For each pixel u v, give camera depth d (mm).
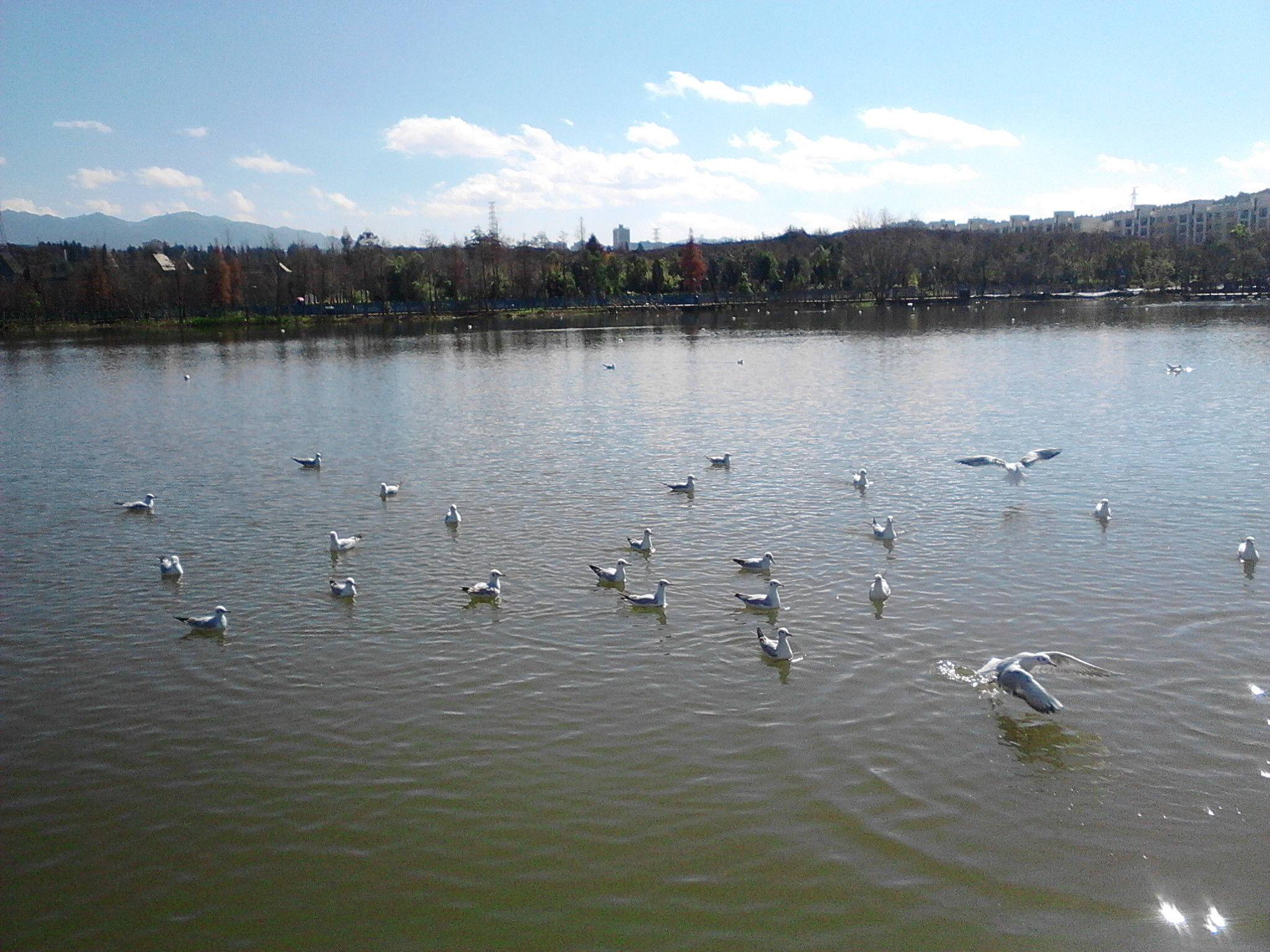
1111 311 164125
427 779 21812
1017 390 73000
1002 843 19188
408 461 53938
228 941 17266
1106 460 47719
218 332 167125
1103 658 26203
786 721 23734
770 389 79062
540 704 24969
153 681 26938
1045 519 38344
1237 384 71250
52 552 38375
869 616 29641
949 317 162250
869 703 24484
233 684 26594
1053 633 27875
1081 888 17953
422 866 19031
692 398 75125
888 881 18281
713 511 41469
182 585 34281
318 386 90250
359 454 56375
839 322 161000
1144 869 18359
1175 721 23078
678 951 16844
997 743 22578
